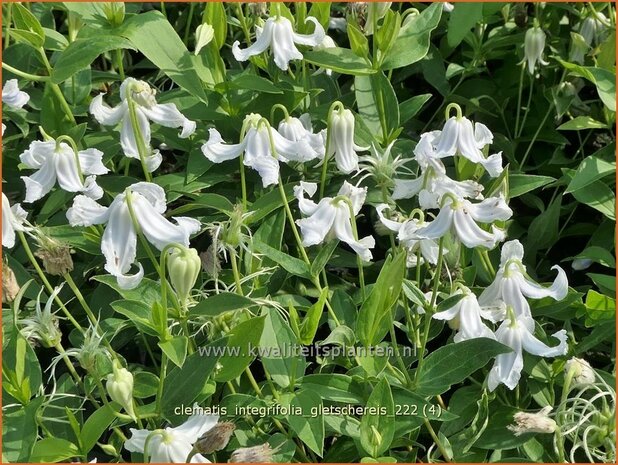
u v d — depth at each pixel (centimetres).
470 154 71
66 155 70
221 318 68
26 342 67
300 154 72
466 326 67
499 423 72
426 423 69
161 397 66
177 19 101
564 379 71
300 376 69
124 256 62
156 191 63
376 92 85
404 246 69
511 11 103
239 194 84
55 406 69
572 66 83
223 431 61
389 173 75
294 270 70
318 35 79
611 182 88
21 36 80
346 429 68
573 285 89
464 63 98
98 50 77
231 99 84
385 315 68
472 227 65
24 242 69
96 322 68
